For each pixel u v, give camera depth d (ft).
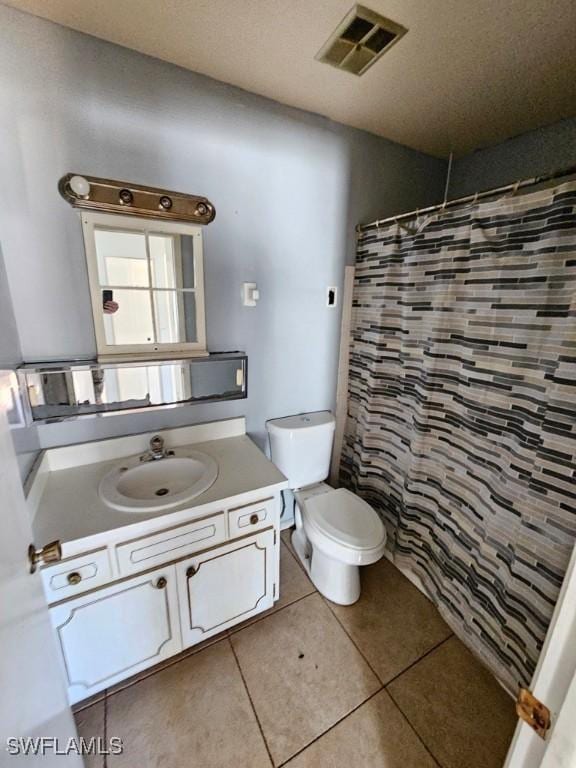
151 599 3.85
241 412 5.77
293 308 5.82
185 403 4.99
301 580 5.70
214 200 4.72
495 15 3.33
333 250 5.95
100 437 4.68
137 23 3.51
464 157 6.55
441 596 5.06
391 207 6.31
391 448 6.02
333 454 7.09
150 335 4.63
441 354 4.85
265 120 4.83
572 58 3.90
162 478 4.74
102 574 3.51
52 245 3.95
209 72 4.27
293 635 4.77
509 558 3.99
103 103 3.86
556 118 5.17
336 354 6.54
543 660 1.36
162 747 3.58
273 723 3.80
